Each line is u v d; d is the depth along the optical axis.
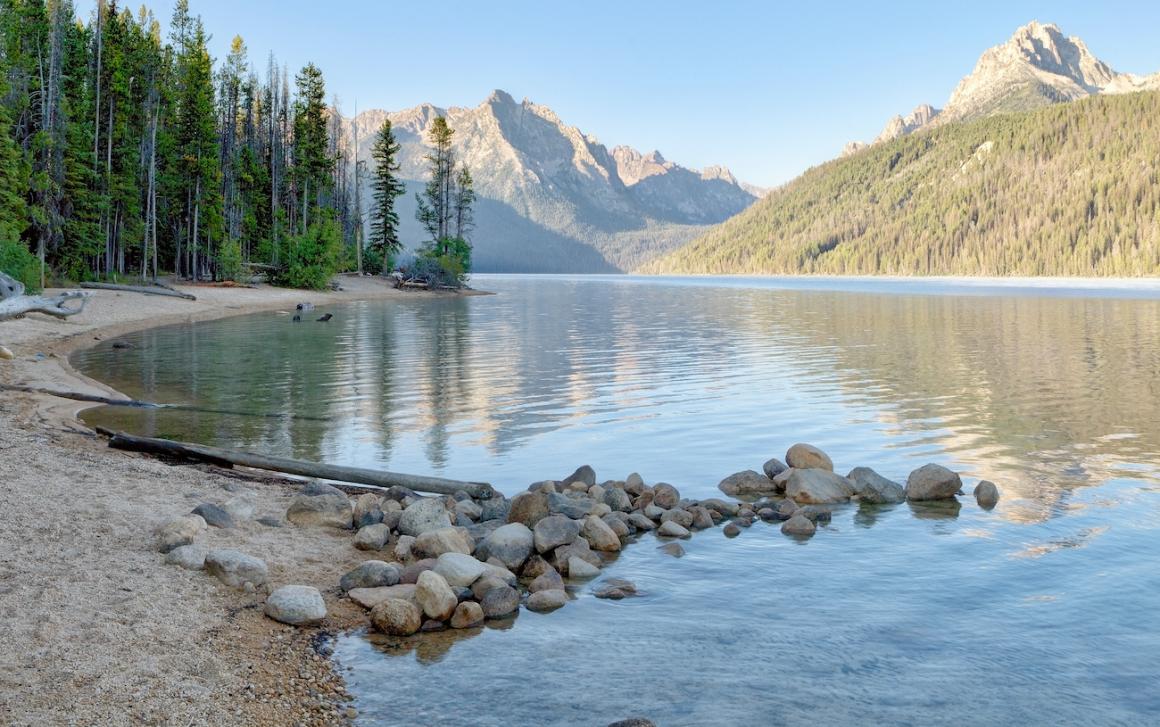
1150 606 8.02
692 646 7.16
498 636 7.37
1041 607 8.07
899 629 7.54
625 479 13.94
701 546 10.37
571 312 66.75
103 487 10.77
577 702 6.07
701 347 36.91
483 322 53.69
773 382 25.44
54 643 6.14
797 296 101.88
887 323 52.97
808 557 9.84
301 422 18.44
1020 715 5.91
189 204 79.38
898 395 22.80
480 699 6.11
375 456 15.28
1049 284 151.38
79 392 20.62
